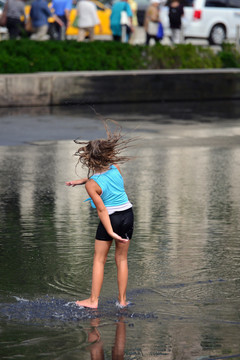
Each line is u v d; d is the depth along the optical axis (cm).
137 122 3878
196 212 1898
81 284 1287
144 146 3116
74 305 1170
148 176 2448
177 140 3300
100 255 1184
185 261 1435
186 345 997
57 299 1202
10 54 4897
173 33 6325
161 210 1917
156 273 1352
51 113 4209
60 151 2948
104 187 1158
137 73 4916
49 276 1330
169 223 1767
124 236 1180
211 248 1537
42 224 1748
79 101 4706
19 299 1198
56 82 4606
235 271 1371
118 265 1184
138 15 7381
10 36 5634
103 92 4800
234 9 7062
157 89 5019
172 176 2455
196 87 5188
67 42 5303
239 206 1983
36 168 2575
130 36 6025
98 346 993
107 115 4147
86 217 1831
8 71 4759
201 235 1648
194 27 6944
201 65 5759
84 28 5688
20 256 1463
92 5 5678
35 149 2991
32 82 4525
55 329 1059
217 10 7000
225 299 1202
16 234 1645
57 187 2248
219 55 5878
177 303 1181
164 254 1485
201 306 1166
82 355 962
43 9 5606
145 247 1538
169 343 1004
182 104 4903
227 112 4438
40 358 952
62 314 1125
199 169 2600
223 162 2756
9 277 1323
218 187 2266
